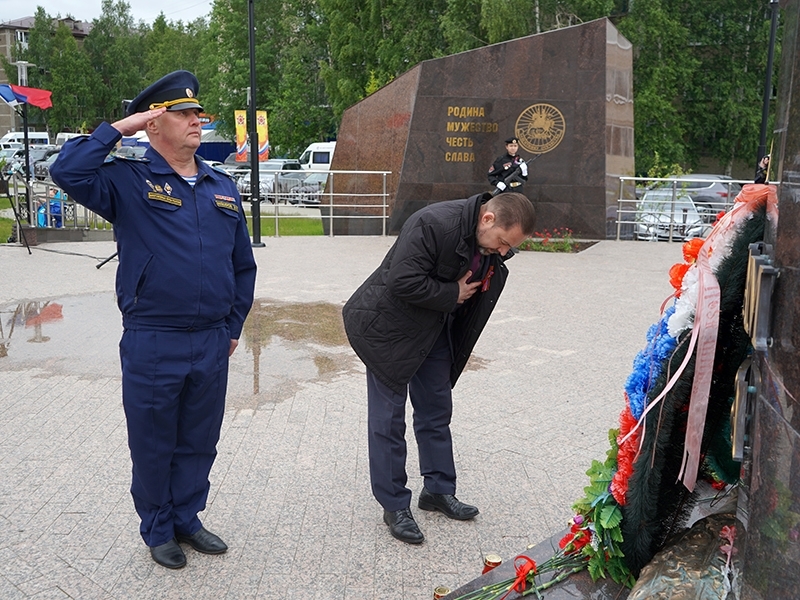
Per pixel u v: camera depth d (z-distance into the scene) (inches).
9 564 124.9
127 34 2935.5
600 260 499.8
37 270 422.6
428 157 586.2
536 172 586.2
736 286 73.8
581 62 572.7
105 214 114.0
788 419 53.7
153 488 122.3
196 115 119.1
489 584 96.2
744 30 1233.4
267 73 1702.8
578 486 158.1
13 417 192.7
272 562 127.7
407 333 130.3
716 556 79.7
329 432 185.9
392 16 1305.4
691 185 861.8
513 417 198.8
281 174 1122.7
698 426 75.6
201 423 125.5
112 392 214.1
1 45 3435.0
